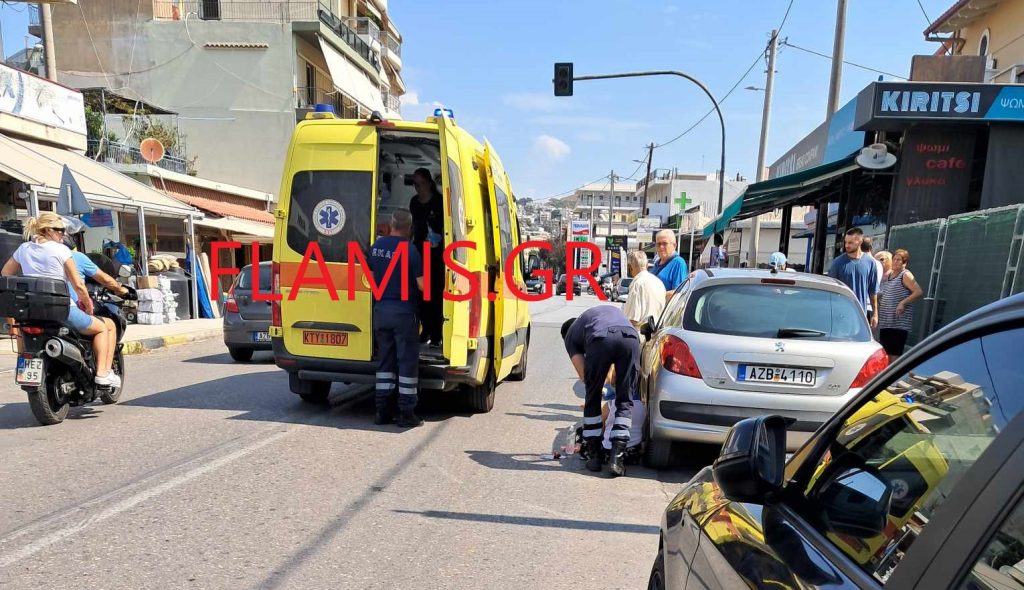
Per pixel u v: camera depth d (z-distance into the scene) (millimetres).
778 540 1614
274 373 8805
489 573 3303
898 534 1349
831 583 1342
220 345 12242
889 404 1688
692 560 1949
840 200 14391
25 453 4898
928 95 9922
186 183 22156
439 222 7379
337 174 6055
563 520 4043
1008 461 1102
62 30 26672
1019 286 7277
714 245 19594
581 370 5160
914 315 10023
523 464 5129
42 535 3486
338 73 28406
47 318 5355
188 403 6785
